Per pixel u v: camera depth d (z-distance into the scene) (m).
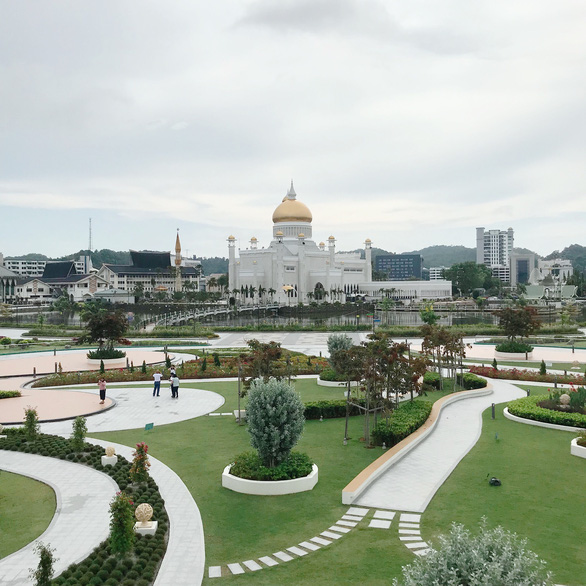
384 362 46.84
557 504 31.50
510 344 92.12
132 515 26.69
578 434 46.25
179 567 25.03
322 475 36.91
